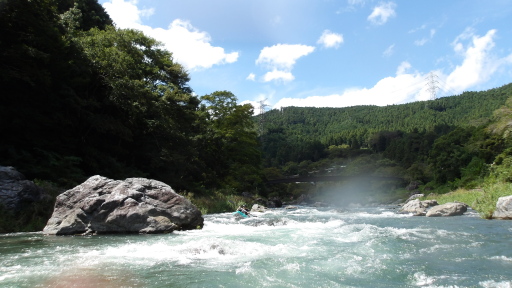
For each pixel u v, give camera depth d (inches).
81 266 254.4
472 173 1943.9
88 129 965.2
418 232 444.8
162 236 420.2
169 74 1486.2
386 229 485.1
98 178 490.6
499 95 6358.3
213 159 1638.8
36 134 805.9
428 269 247.8
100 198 454.6
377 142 5654.5
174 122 1259.2
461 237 398.3
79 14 1325.0
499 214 633.6
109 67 1012.5
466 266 257.4
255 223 577.3
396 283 212.8
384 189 2918.3
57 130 871.1
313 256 292.4
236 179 1745.8
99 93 1059.9
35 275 226.7
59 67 830.5
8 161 674.2
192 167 1359.5
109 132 1038.4
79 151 922.7
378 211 1089.4
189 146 1315.2
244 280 218.7
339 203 2733.8
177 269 246.7
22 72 711.1
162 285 206.4
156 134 1224.2
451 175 2233.0
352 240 383.2
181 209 494.0
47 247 338.0
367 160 4308.6
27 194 515.5
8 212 482.0
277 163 4854.8
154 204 477.4
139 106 1087.0
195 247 317.7
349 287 204.7
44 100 810.8
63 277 222.5
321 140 7273.6
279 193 3270.2
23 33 740.0
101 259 279.9
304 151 5447.8
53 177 708.7
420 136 4271.7
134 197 468.8
